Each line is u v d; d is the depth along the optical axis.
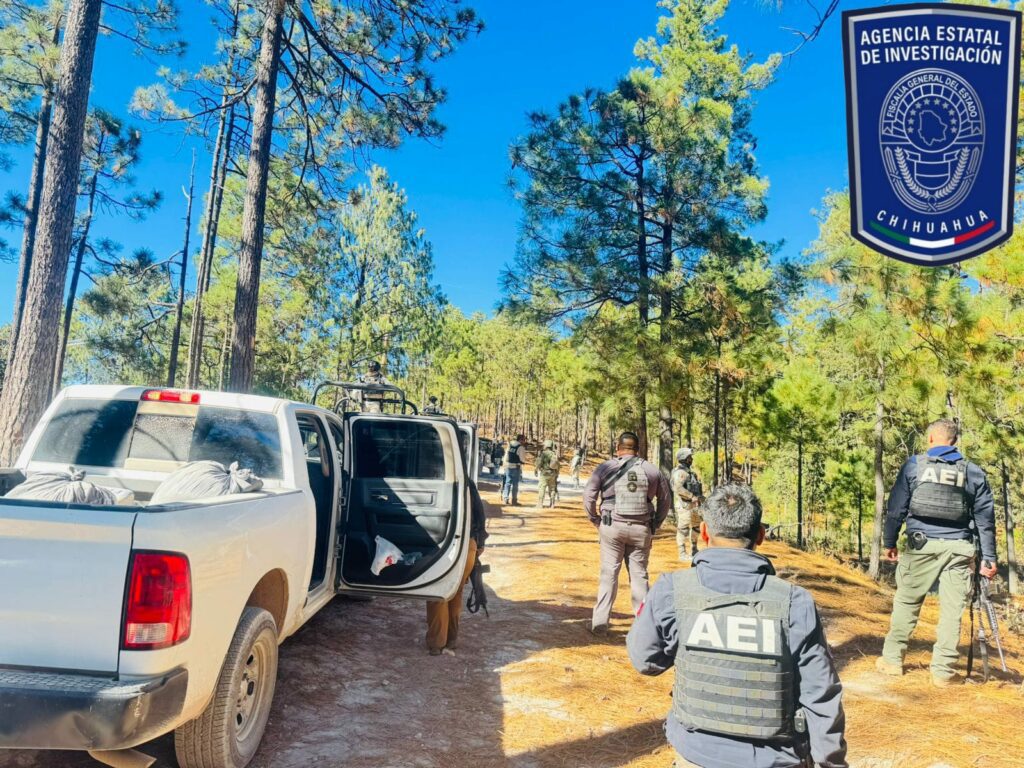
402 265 35.56
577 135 17.06
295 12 12.08
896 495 5.69
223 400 4.47
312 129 14.31
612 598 6.51
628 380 15.80
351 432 5.34
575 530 14.04
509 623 6.90
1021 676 5.86
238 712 3.47
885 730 4.51
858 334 14.11
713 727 2.24
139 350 25.47
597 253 17.44
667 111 16.88
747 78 19.61
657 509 6.52
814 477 29.59
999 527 22.58
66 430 4.37
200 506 3.00
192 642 2.78
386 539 5.26
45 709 2.47
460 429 5.88
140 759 2.96
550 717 4.57
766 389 22.44
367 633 6.10
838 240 14.45
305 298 32.19
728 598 2.33
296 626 4.33
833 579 11.27
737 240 16.69
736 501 2.49
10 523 2.61
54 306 7.61
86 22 7.95
